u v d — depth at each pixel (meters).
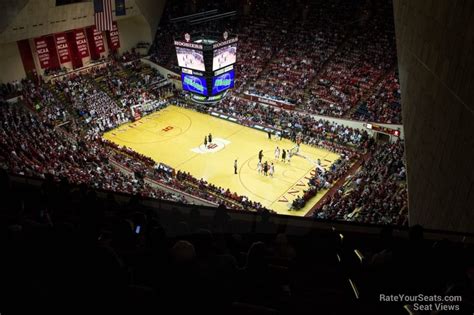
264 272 5.37
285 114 40.53
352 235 8.91
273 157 35.81
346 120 37.34
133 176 31.19
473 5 9.95
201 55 32.72
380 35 44.03
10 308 4.87
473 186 9.61
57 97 41.69
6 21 36.12
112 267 4.93
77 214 9.23
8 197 8.90
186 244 4.98
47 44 43.66
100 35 49.06
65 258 5.48
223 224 10.17
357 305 5.57
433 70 12.88
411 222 15.18
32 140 30.56
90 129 39.22
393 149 31.20
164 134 40.44
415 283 5.45
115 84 46.25
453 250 6.21
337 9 48.25
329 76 42.72
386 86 38.94
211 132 40.72
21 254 5.78
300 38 47.75
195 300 4.66
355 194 25.89
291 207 28.77
